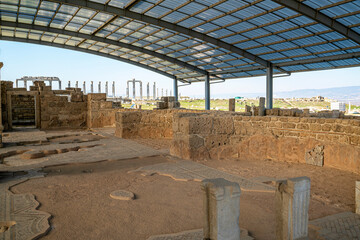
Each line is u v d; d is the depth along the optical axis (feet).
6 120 58.34
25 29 85.51
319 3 49.83
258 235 12.78
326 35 61.41
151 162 28.07
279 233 11.47
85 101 67.10
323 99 226.38
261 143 29.84
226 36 73.20
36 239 12.00
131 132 46.39
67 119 65.41
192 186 20.08
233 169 25.17
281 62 85.05
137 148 35.60
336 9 50.75
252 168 25.54
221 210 10.12
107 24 75.82
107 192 18.67
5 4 64.54
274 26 62.08
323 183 20.79
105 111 64.75
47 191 18.72
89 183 20.77
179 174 22.89
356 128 23.25
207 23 67.56
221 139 30.25
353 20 53.42
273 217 14.75
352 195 18.15
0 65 23.03
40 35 92.48
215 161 28.60
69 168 25.58
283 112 70.23
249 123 30.27
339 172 23.70
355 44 62.80
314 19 52.80
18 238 11.85
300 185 10.91
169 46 90.38
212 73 112.47
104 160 28.55
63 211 15.29
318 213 15.28
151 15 67.41
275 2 48.32
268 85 86.84
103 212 15.20
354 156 23.48
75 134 50.01
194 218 14.48
